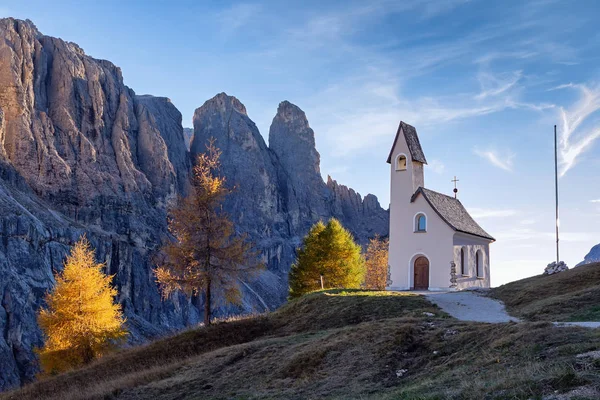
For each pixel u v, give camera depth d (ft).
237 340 115.03
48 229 426.51
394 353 72.90
